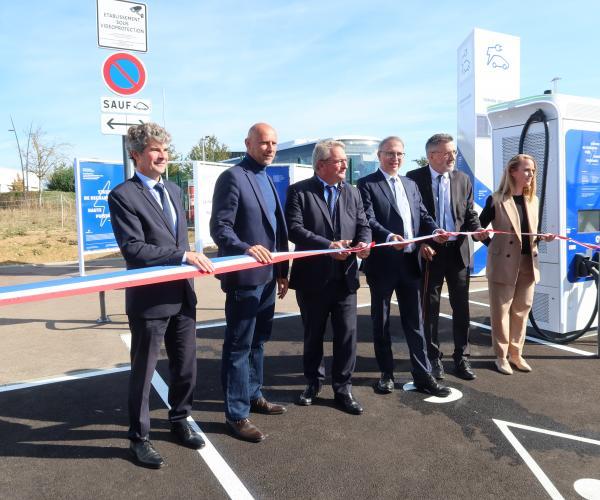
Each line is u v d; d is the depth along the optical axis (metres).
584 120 5.03
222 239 3.03
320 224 3.50
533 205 4.33
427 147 4.19
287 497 2.58
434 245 4.08
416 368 3.87
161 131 2.83
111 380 4.24
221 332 5.70
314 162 3.54
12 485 2.70
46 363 4.69
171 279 2.64
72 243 15.45
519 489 2.63
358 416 3.51
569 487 2.64
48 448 3.09
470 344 5.11
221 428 3.35
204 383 4.17
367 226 3.64
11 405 3.74
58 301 7.56
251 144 3.25
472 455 2.97
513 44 8.68
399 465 2.87
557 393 3.89
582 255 5.09
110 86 5.49
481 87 8.47
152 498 2.58
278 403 3.75
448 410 3.59
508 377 4.22
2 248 14.16
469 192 4.28
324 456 2.97
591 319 4.98
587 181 5.09
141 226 2.79
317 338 3.63
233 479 2.74
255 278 3.11
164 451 3.04
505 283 4.22
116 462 2.93
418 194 4.00
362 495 2.59
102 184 6.88
